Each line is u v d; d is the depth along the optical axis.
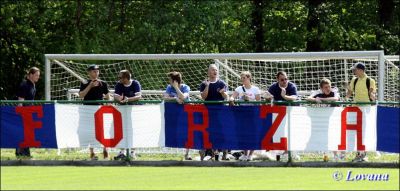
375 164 41.25
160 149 45.38
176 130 43.25
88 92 45.38
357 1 97.38
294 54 51.03
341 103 42.06
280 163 41.94
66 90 59.91
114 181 35.81
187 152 43.97
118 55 52.75
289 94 44.31
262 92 46.66
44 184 34.88
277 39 97.75
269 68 63.00
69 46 89.50
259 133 42.56
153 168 41.00
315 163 41.69
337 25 94.94
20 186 34.25
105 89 45.69
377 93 51.19
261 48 98.12
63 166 42.03
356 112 42.03
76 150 45.69
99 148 43.97
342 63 62.22
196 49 92.75
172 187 33.75
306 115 42.25
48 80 53.34
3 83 92.50
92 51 85.75
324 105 42.72
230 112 42.75
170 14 87.44
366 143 41.97
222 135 42.84
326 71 60.31
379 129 41.84
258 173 38.62
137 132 43.03
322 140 42.22
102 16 89.81
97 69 45.38
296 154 43.41
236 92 45.47
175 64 69.88
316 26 96.56
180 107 43.16
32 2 89.19
